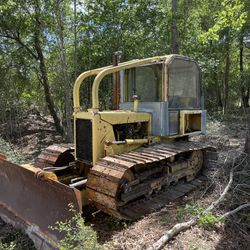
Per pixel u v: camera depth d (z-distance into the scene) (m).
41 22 11.02
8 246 3.33
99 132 4.09
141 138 4.67
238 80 21.33
